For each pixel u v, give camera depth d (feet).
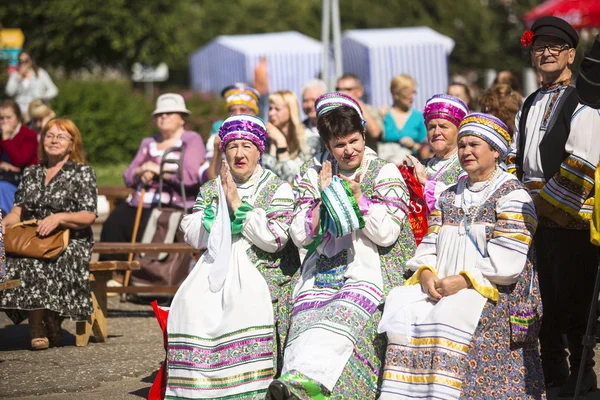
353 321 20.45
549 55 22.97
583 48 65.82
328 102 23.71
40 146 30.45
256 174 23.21
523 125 23.71
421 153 41.06
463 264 20.40
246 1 180.86
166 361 22.58
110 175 92.02
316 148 35.01
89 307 29.30
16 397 23.89
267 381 21.39
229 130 22.86
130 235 38.19
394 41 78.23
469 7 128.67
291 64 88.43
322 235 21.34
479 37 125.08
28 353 28.96
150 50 135.85
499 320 20.22
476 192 20.86
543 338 23.71
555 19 23.03
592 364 23.17
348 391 20.13
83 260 29.35
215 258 21.93
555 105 22.95
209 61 100.22
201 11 175.42
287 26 180.65
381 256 21.65
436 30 131.54
